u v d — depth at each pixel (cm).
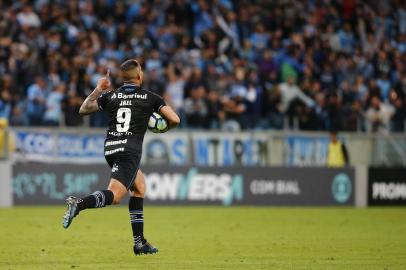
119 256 3806
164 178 7681
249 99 8625
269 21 10344
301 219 6366
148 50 9175
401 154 8319
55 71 8481
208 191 7788
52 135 7419
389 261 3728
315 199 8019
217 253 4000
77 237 4759
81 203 3253
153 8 9969
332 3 11069
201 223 5894
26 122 7912
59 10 9200
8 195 7338
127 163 3456
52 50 8781
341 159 8081
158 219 6216
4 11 9288
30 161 7381
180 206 7706
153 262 3578
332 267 3484
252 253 4019
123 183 3416
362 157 8256
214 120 8288
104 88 3575
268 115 8631
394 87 9538
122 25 9338
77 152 7488
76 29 9238
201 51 9469
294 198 7969
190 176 7738
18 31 8838
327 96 9250
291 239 4794
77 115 7781
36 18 9212
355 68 10131
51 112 7994
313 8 10950
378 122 8819
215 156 7844
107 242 4481
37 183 7394
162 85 8556
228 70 9381
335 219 6406
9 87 8131
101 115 7831
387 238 4906
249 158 7919
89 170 7481
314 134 8119
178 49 9350
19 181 7362
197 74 8606
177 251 4069
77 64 8331
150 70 8556
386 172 8244
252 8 10350
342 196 8094
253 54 9694
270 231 5319
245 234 5094
